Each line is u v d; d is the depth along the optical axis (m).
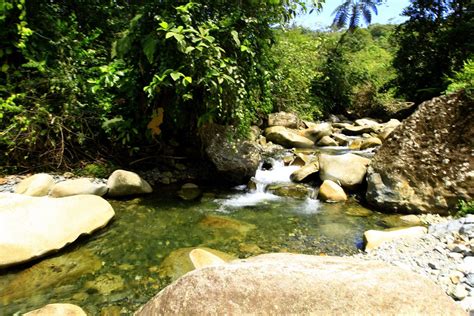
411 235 2.86
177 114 4.43
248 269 1.44
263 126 7.74
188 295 1.37
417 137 3.77
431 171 3.54
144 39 3.69
